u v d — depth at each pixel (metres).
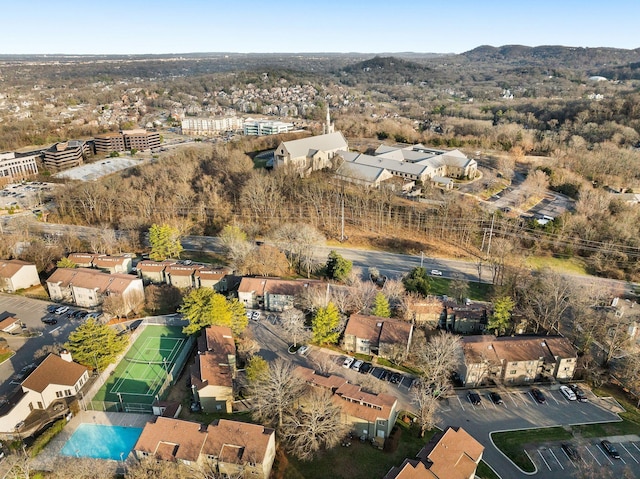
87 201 195.75
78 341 101.06
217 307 107.50
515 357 98.44
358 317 111.12
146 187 196.75
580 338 112.00
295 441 77.94
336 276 134.75
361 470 77.06
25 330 116.94
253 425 76.81
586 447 82.19
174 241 154.25
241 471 73.12
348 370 101.50
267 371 88.19
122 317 123.25
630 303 129.25
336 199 183.12
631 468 77.75
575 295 119.31
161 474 69.50
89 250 159.12
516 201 193.12
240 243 146.38
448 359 96.19
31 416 88.94
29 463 77.62
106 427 86.00
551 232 161.62
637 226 163.62
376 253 160.50
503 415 89.81
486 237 164.25
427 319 118.94
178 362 104.00
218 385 87.75
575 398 93.88
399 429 85.38
